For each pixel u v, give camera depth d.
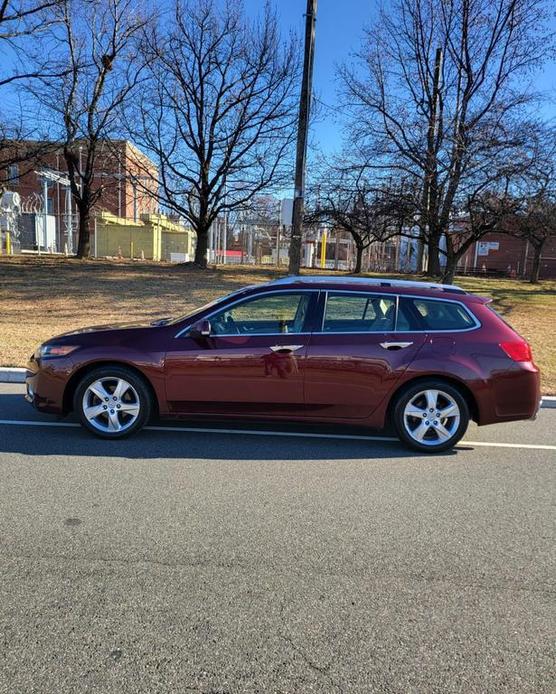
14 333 10.80
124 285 17.19
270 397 5.44
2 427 5.98
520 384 5.42
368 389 5.39
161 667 2.46
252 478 4.72
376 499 4.36
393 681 2.42
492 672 2.49
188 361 5.43
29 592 2.99
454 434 5.45
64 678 2.39
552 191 13.91
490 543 3.68
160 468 4.89
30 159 19.31
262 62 20.11
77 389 5.58
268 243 51.28
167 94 20.45
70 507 4.06
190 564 3.32
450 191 14.86
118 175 25.52
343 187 17.08
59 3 15.58
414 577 3.25
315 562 3.38
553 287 22.17
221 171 21.55
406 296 5.58
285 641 2.66
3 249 35.44
